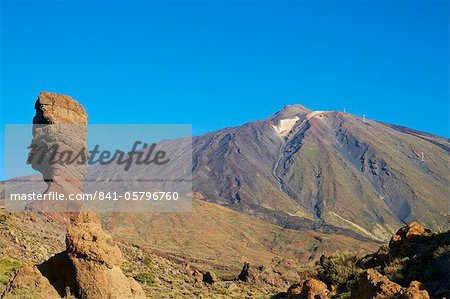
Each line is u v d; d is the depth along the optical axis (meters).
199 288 54.91
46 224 47.50
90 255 25.42
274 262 85.44
